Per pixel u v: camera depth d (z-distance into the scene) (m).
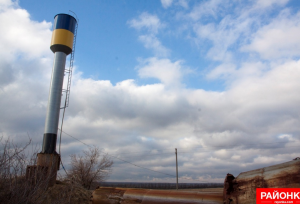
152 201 7.98
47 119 18.11
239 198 6.13
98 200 9.31
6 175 7.60
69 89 20.56
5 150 7.66
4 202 7.23
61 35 20.12
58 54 20.02
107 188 9.64
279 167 5.76
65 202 11.26
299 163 5.43
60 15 20.86
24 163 8.14
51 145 17.38
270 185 5.66
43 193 8.52
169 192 8.00
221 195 6.93
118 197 8.82
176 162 37.25
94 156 29.83
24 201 7.56
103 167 29.97
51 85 19.14
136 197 8.47
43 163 15.70
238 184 6.32
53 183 15.03
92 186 29.28
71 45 20.66
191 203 7.16
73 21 21.30
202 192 7.49
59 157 17.47
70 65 20.95
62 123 19.73
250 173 6.26
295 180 5.33
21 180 7.96
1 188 7.46
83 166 28.84
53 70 19.61
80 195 16.12
